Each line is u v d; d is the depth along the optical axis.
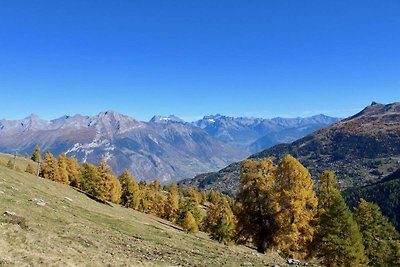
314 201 43.88
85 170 127.62
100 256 27.22
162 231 58.25
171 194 140.38
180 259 33.09
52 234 31.28
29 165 139.88
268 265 34.56
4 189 48.59
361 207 55.84
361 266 44.03
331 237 43.53
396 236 57.22
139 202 135.75
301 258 45.03
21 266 19.62
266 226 45.19
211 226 96.12
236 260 36.44
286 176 43.59
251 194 45.34
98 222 50.69
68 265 22.23
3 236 24.88
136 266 26.06
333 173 48.72
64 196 73.50
